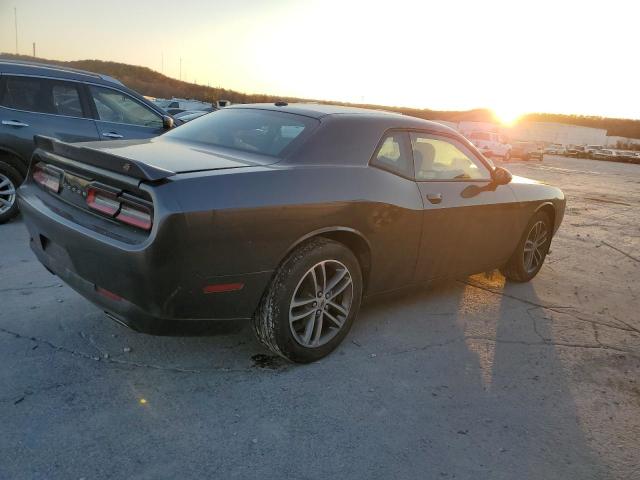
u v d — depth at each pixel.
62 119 6.05
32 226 3.28
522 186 4.91
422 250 3.87
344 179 3.26
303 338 3.22
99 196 2.84
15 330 3.38
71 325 3.50
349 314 3.46
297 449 2.49
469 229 4.22
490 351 3.73
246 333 3.62
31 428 2.47
